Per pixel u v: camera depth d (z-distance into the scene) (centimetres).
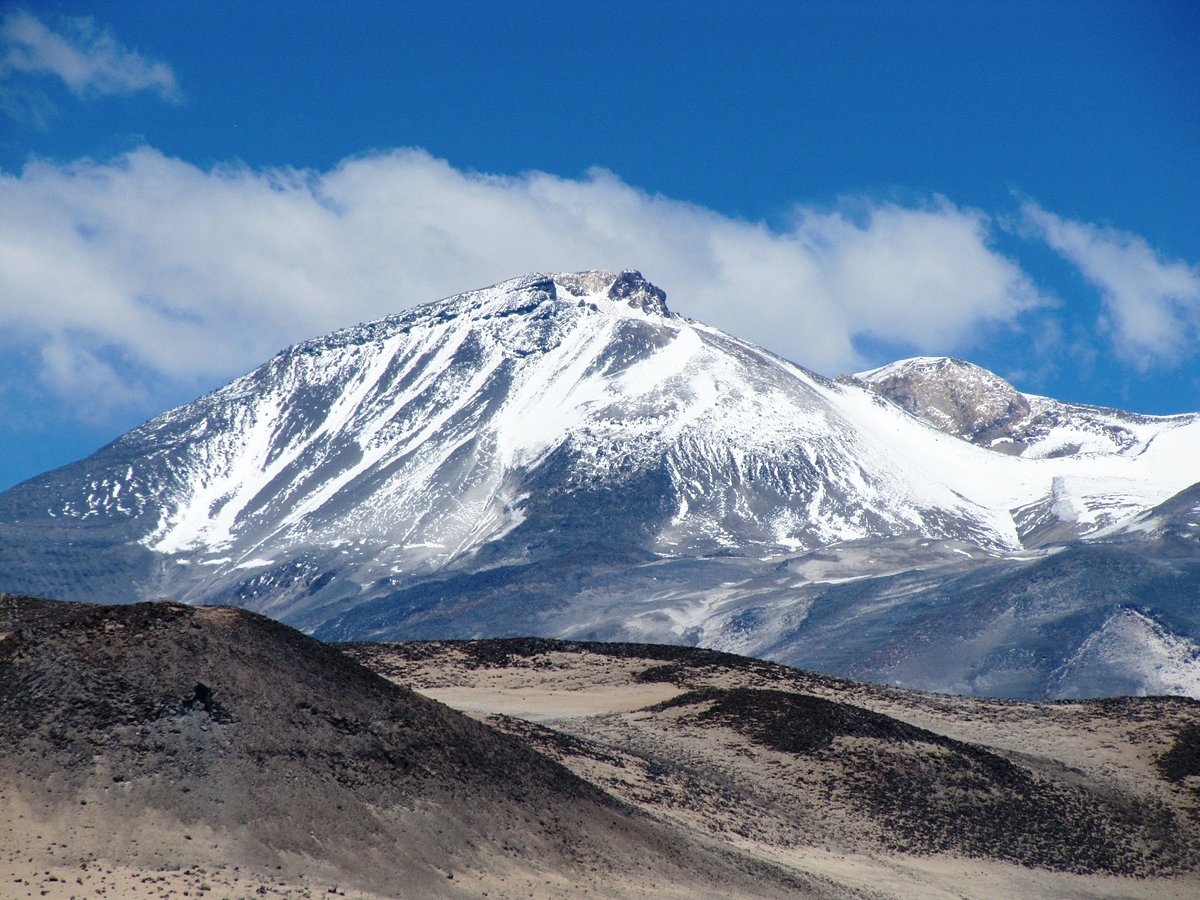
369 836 10250
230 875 9262
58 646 10519
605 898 10950
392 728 11550
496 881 10500
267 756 10412
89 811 9375
